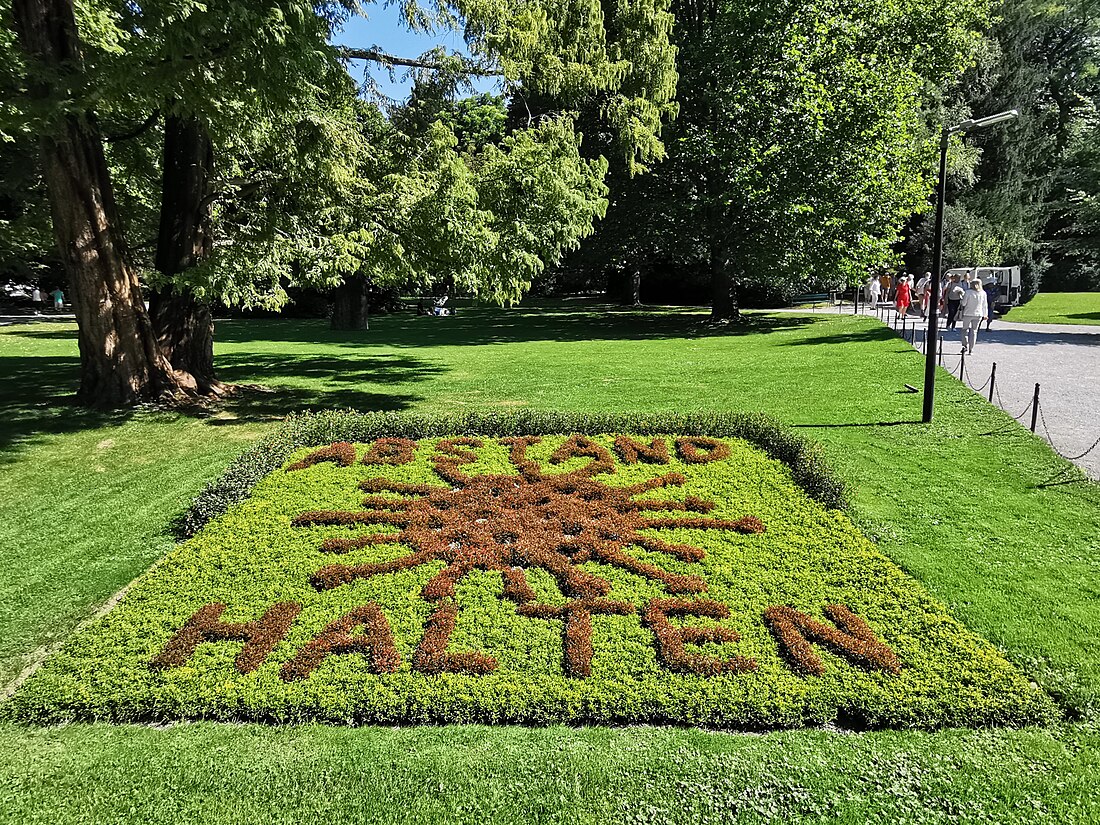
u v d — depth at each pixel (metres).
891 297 34.69
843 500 7.06
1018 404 11.33
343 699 4.28
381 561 6.03
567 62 17.64
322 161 11.07
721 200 23.03
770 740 4.00
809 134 21.80
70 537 7.13
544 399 13.30
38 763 3.94
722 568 5.77
